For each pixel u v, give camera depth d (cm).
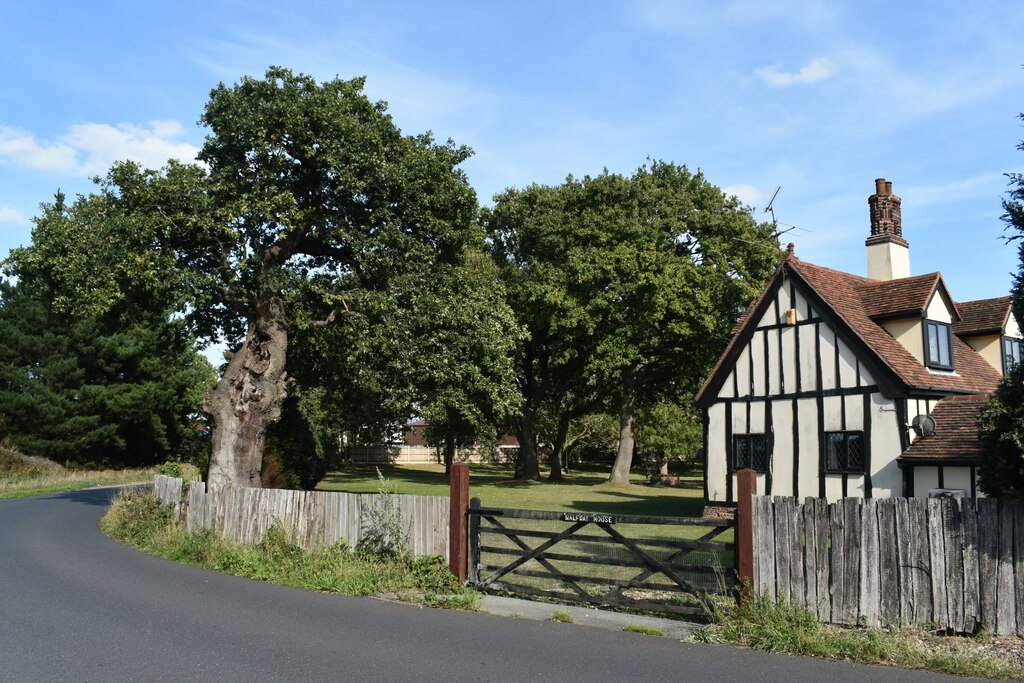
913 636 813
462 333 2056
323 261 2216
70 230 1778
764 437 2147
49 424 4325
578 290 3472
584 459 7162
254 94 1856
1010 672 703
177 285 1825
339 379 2502
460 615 951
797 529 895
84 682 657
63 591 1086
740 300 3328
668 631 864
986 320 2359
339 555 1222
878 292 2164
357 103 1973
